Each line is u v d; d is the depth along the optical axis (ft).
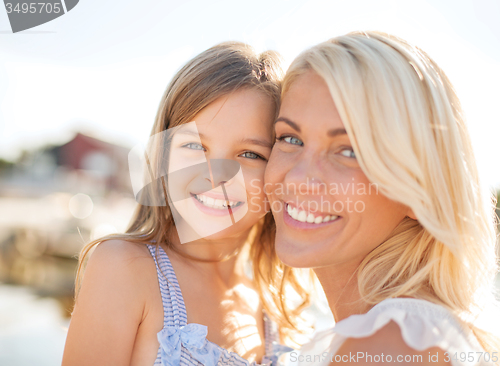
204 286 5.73
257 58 5.90
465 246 4.16
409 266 4.53
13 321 11.92
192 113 5.29
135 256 5.21
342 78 4.06
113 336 4.70
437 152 4.13
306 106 4.39
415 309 3.80
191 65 5.61
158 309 5.08
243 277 7.00
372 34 4.61
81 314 4.84
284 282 7.03
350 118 4.01
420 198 3.95
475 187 4.46
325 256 4.40
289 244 4.55
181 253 5.75
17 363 9.34
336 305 5.04
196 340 4.95
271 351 6.44
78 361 4.68
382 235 4.42
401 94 4.02
